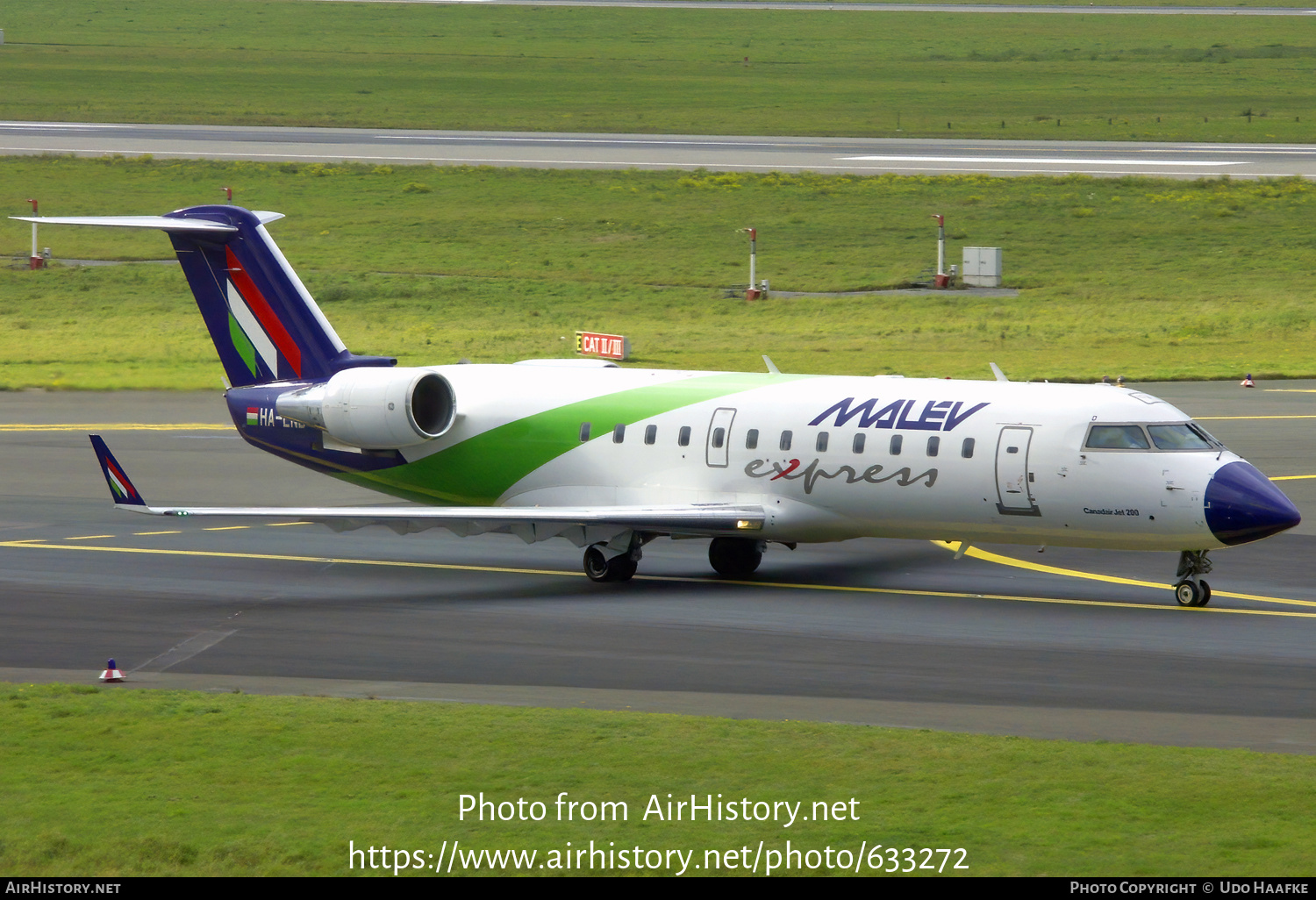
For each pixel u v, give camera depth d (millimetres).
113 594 107312
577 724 71125
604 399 120062
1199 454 100250
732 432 113375
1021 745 67375
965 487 105000
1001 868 51719
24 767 64000
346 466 127688
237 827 56188
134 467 165750
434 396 125000
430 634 94688
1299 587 109875
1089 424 102125
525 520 108125
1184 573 103812
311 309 128500
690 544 129500
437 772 63031
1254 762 64562
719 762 64375
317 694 80125
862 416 109438
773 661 87062
